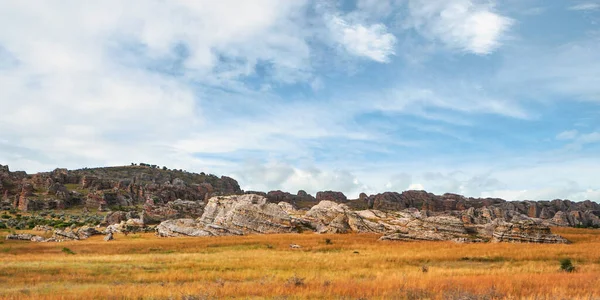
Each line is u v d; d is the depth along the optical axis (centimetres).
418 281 2652
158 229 9231
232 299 2170
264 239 7075
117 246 6306
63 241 7412
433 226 8106
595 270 3659
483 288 2306
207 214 10212
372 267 3991
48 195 19412
